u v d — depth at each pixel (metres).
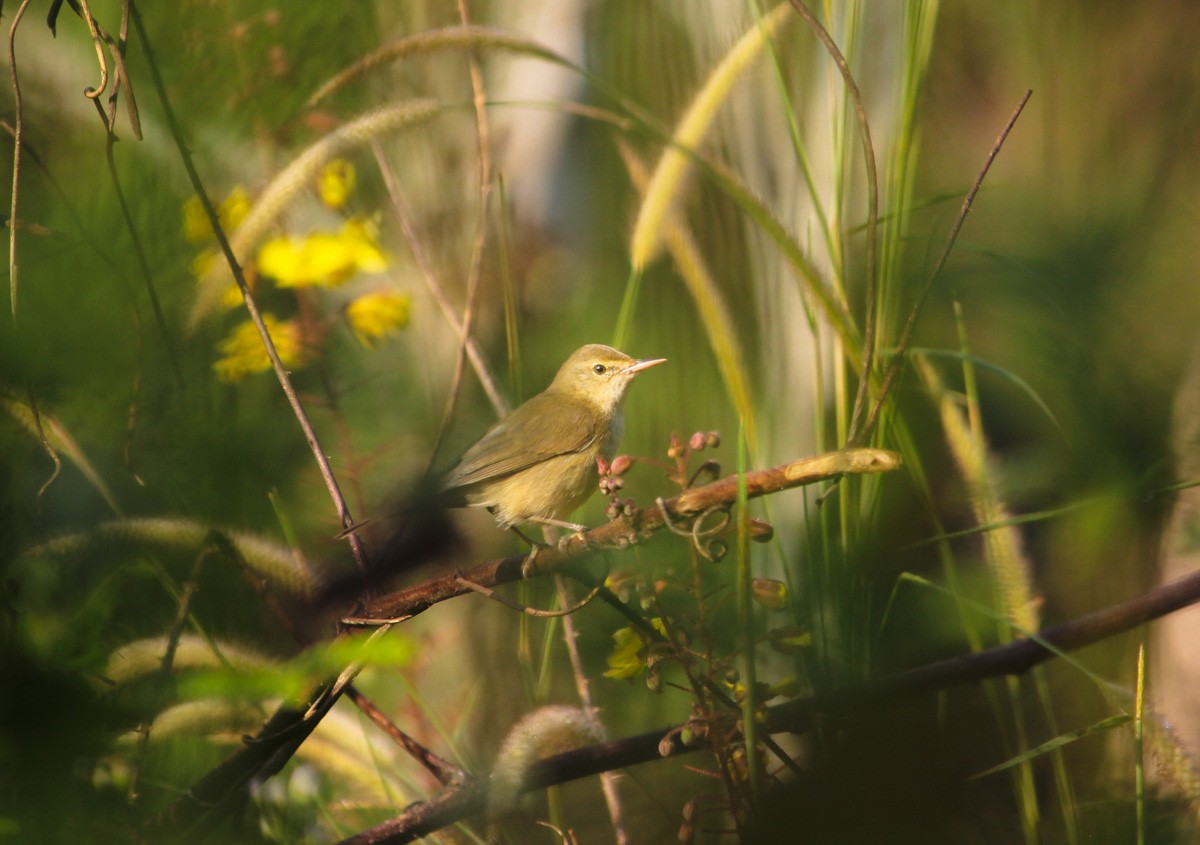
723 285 5.66
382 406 5.64
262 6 5.59
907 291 5.62
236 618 5.52
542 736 5.47
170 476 5.51
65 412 5.49
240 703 5.47
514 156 5.77
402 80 5.66
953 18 5.77
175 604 5.51
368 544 5.57
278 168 5.57
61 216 5.52
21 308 5.46
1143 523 5.60
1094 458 5.60
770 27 5.52
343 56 5.62
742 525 5.42
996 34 5.76
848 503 5.48
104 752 5.34
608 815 5.58
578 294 5.75
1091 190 5.69
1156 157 5.71
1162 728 5.47
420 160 5.68
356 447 5.62
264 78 5.59
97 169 5.54
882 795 5.02
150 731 5.45
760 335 5.58
